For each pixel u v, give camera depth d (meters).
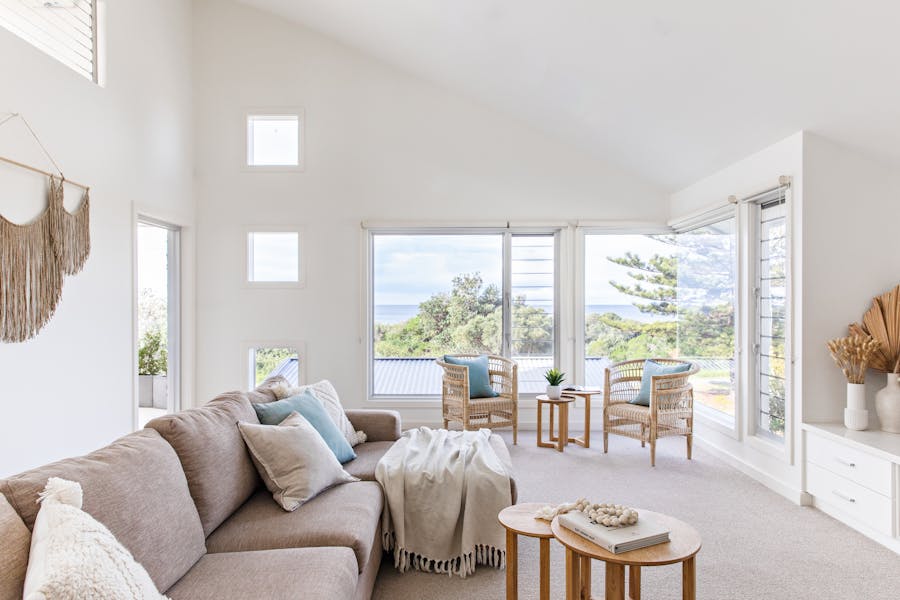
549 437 4.72
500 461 2.75
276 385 2.87
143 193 4.09
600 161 5.13
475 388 4.60
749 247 3.87
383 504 2.47
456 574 2.46
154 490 1.55
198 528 1.71
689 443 4.19
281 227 5.05
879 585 2.34
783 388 3.57
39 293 2.95
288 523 1.99
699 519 3.04
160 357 4.62
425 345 5.25
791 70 2.81
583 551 1.67
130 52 3.92
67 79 3.21
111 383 3.60
